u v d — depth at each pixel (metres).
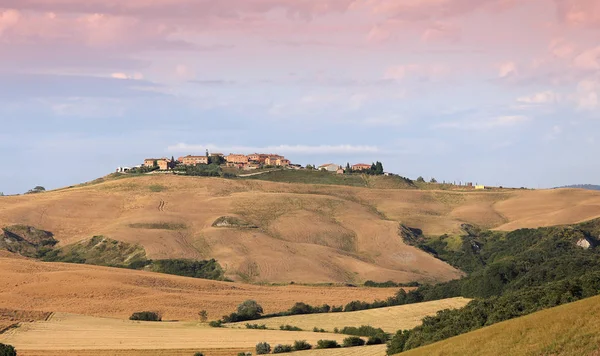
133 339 161.38
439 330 119.81
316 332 170.00
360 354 132.38
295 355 137.25
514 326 89.00
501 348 83.44
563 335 80.31
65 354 143.38
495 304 123.69
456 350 88.69
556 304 115.69
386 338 152.38
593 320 81.50
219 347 149.62
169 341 158.12
